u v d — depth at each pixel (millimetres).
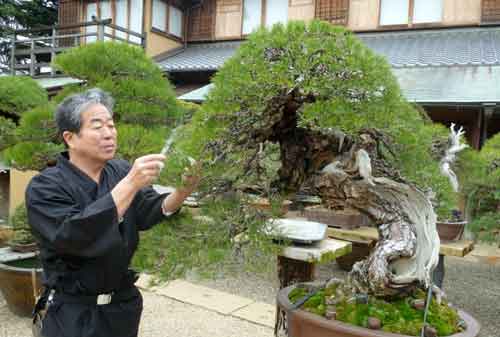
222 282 4523
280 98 1567
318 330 1659
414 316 1682
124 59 3371
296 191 1915
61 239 1260
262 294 4211
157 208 1646
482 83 6344
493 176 3994
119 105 3209
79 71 3260
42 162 3268
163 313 3568
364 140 1690
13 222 3779
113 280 1527
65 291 1527
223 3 10898
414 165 1758
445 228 3529
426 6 9125
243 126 1593
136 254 1639
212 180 1702
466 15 8859
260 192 1873
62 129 1482
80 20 11414
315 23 1535
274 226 1931
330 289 1938
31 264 3523
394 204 1780
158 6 10539
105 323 1550
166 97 3428
